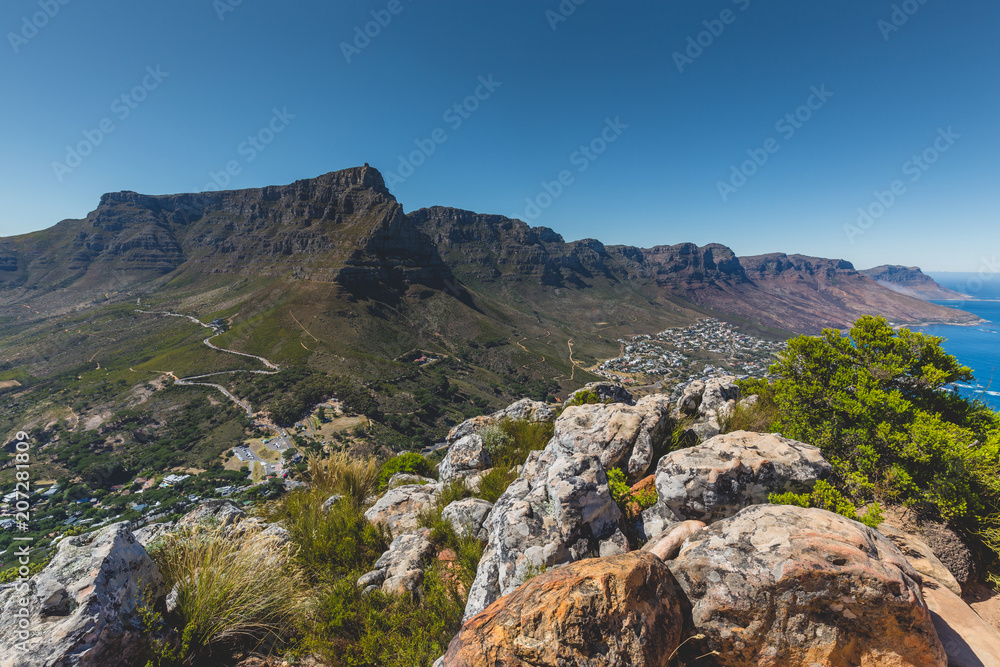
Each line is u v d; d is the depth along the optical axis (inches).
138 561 178.9
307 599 222.5
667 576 164.9
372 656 191.9
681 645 158.6
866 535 168.4
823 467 247.6
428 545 292.5
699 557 170.7
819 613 147.2
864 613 142.7
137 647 159.3
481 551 267.6
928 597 179.9
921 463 246.5
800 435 307.9
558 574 159.5
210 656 185.8
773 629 148.8
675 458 250.8
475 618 157.2
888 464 259.6
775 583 152.2
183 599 187.0
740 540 172.7
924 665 138.9
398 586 248.1
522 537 220.8
